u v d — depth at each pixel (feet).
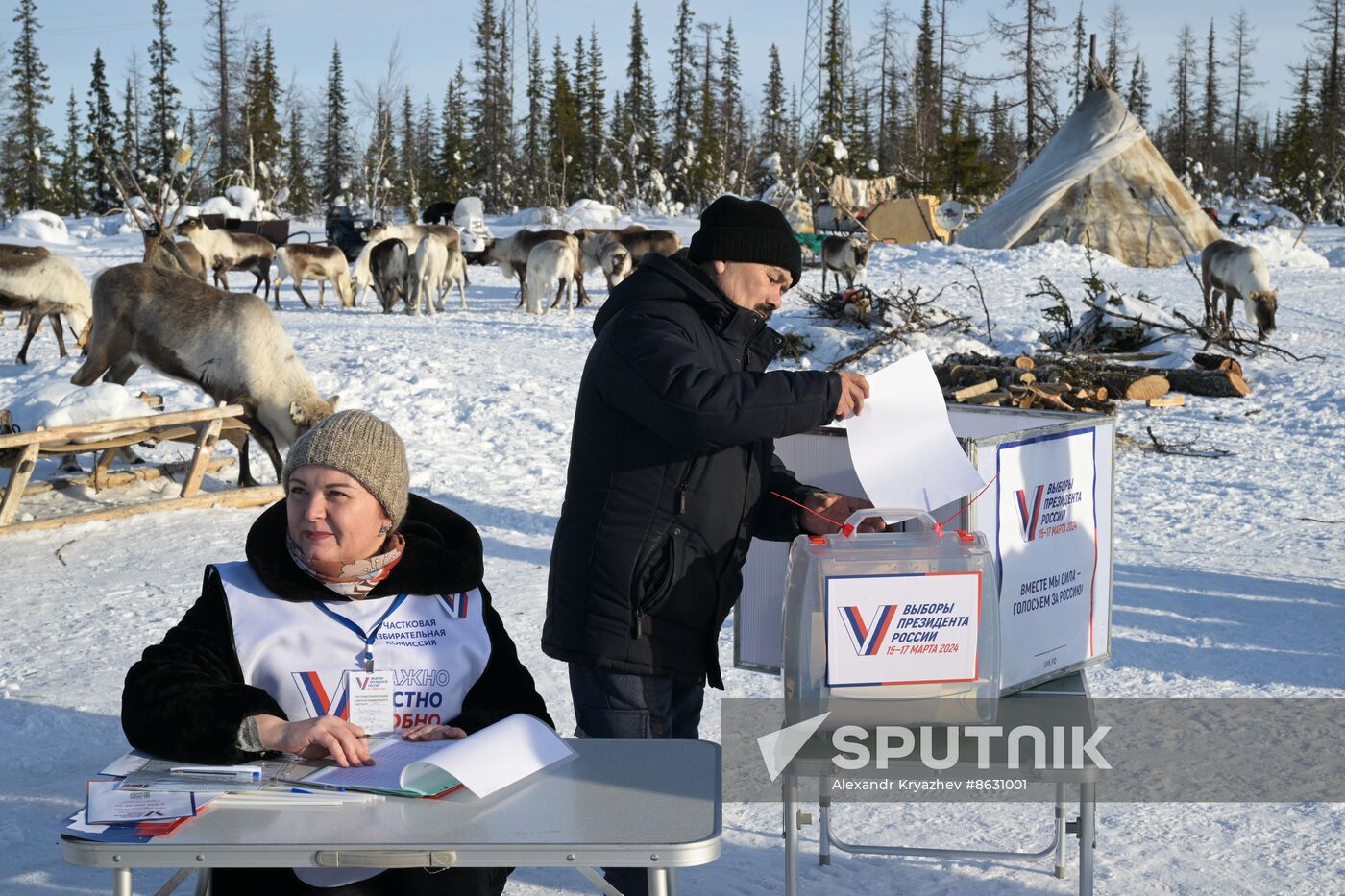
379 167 210.38
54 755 14.83
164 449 36.27
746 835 12.48
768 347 9.73
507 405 41.60
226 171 242.37
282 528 8.39
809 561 8.35
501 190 258.98
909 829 12.67
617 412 9.25
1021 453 9.29
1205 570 23.86
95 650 18.93
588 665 9.34
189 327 30.19
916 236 135.33
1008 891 11.14
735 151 287.07
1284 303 78.02
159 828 6.72
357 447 8.16
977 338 58.80
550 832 6.73
